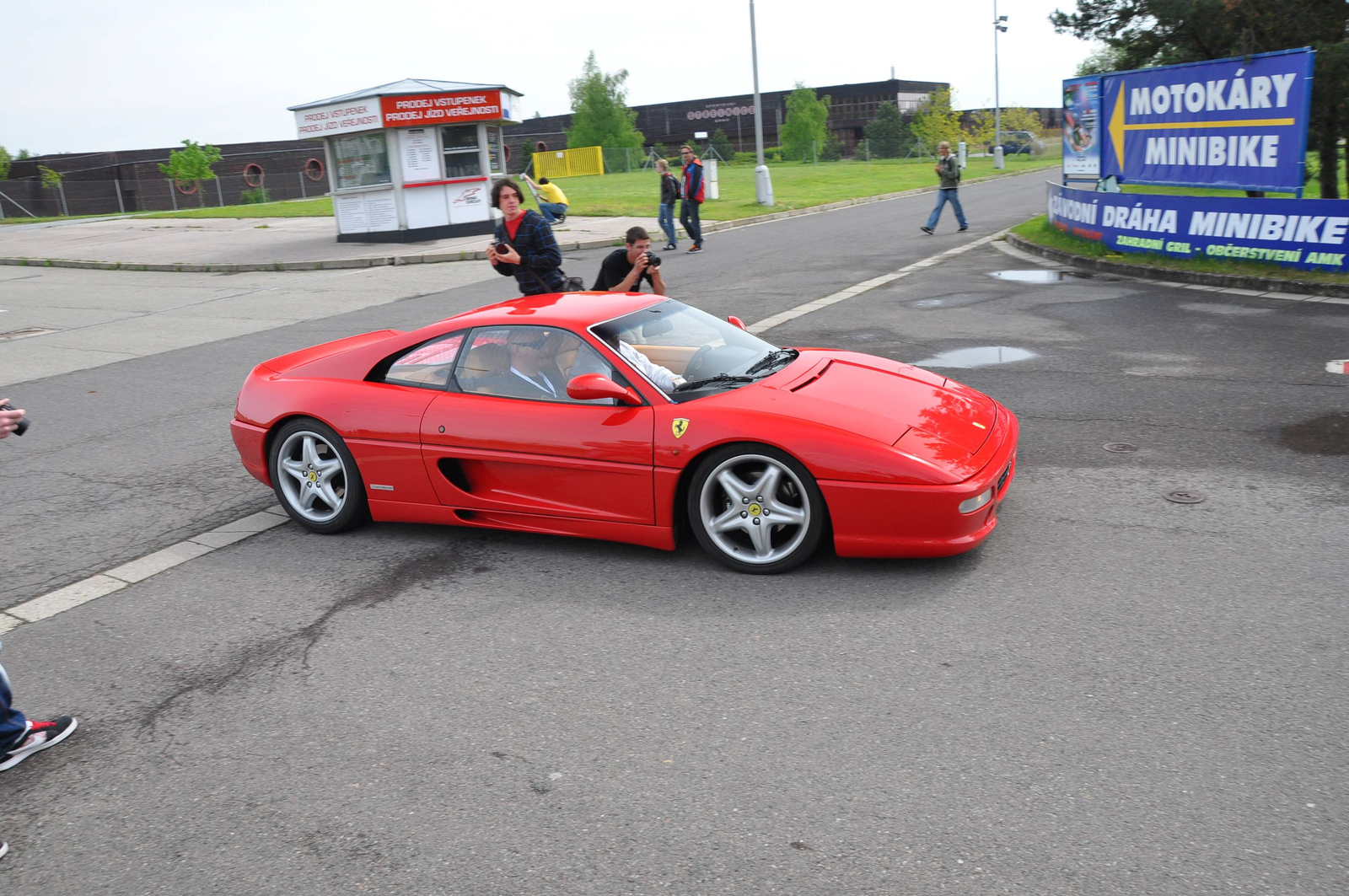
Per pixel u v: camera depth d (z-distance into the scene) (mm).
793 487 4648
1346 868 2637
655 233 21500
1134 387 7582
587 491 4891
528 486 5055
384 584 4930
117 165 53281
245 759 3527
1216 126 12750
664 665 3949
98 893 2930
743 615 4312
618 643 4152
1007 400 7492
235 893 2873
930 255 16266
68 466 7277
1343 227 11039
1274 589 4199
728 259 17094
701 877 2777
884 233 20250
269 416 5574
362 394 5387
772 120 76188
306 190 57562
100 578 5219
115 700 3998
